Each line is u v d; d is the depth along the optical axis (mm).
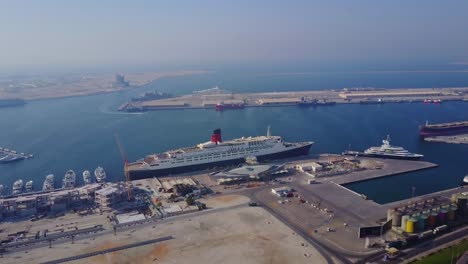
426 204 162125
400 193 198625
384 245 139000
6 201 178500
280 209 176500
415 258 128875
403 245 137875
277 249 138125
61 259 134500
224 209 178250
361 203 181750
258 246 140750
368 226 150375
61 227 162500
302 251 136375
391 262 126812
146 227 160250
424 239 142875
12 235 155000
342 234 149375
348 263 127750
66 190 199750
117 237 151375
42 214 178500
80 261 133000
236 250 138000
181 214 173500
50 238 151250
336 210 173500
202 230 155750
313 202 183875
